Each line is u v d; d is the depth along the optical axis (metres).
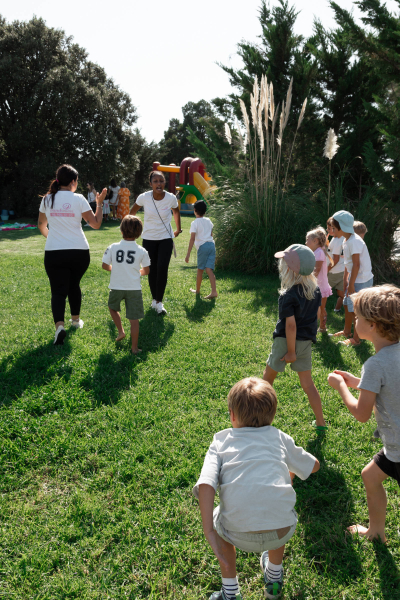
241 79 10.56
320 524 2.32
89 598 1.89
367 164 7.67
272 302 6.56
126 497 2.49
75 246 4.71
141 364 4.23
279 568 1.89
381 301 1.90
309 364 3.16
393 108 7.94
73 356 4.35
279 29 10.12
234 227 8.74
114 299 4.58
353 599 1.91
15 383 3.80
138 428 3.15
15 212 23.20
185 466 2.74
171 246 6.02
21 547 2.14
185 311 6.14
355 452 2.95
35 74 22.81
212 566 2.07
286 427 3.22
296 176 10.15
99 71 26.95
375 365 1.93
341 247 5.96
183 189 24.12
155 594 1.90
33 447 2.90
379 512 2.17
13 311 5.94
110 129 26.56
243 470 1.74
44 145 22.88
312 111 10.05
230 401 1.93
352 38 8.05
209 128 10.85
